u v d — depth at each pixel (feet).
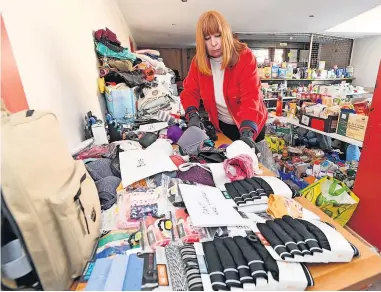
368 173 5.58
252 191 2.55
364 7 12.91
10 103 2.30
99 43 6.07
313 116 7.18
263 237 1.92
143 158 3.33
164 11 12.75
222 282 1.55
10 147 1.46
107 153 3.52
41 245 1.48
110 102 5.43
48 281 1.54
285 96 17.33
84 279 1.68
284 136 9.34
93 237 1.95
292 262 1.71
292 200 2.51
